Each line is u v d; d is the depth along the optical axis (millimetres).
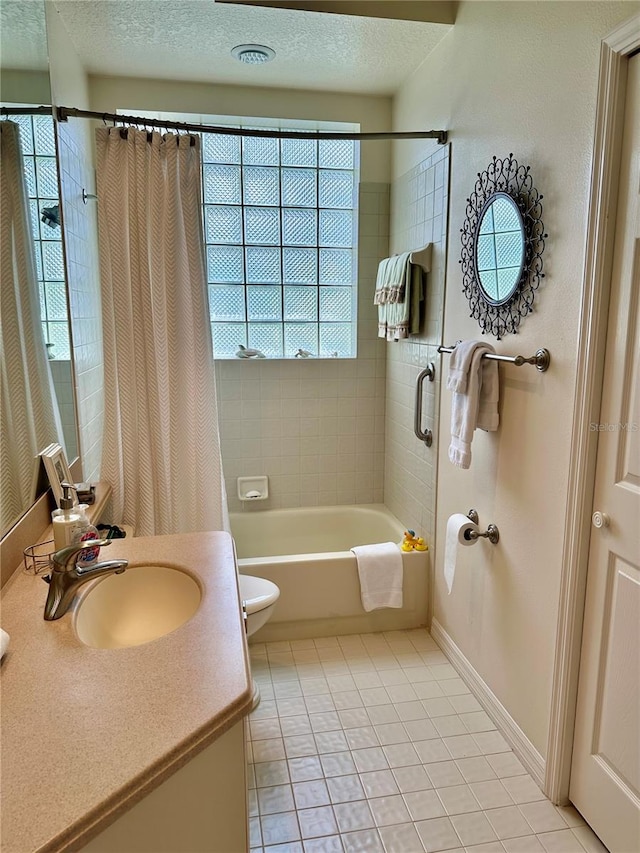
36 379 1617
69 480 1699
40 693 931
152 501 2455
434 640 2572
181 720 871
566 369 1544
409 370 2881
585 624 1541
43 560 1412
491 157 1917
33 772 777
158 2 2012
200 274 2430
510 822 1613
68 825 701
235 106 2867
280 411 3260
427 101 2508
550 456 1632
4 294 1403
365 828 1596
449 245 2299
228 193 3105
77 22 2164
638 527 1337
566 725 1612
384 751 1883
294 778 1768
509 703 1914
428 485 2629
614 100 1297
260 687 2227
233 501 3314
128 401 2391
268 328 3260
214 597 1245
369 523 3340
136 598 1430
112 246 2311
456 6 2154
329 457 3355
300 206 3182
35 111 1686
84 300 2297
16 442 1450
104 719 872
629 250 1313
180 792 916
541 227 1638
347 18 2143
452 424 2041
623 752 1431
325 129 3090
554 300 1589
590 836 1565
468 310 2137
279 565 2490
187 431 2512
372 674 2314
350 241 3266
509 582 1887
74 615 1172
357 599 2588
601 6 1354
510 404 1840
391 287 2697
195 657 1026
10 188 1464
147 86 2771
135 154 2268
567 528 1543
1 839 684
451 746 1905
